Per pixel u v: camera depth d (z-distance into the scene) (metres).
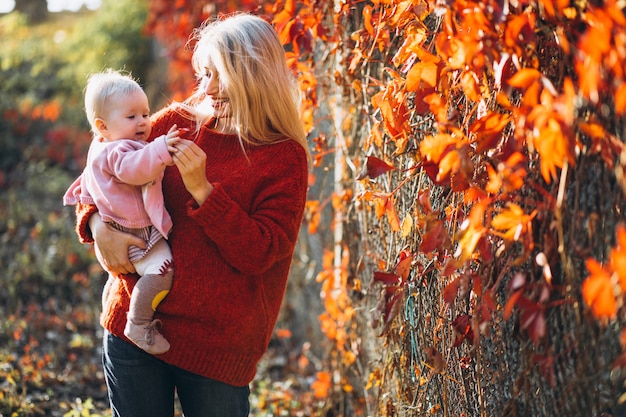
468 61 1.82
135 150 2.30
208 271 2.28
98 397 4.22
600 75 1.49
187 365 2.30
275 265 2.42
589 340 1.79
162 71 10.12
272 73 2.34
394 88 2.39
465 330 2.16
